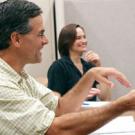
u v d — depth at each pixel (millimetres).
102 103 1527
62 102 1275
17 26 969
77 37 2254
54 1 2805
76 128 891
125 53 2902
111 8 2861
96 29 2883
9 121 888
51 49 2848
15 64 1015
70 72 2170
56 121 893
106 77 1229
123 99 887
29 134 883
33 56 1010
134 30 2883
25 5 987
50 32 2854
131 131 1278
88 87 1282
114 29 2885
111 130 1282
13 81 965
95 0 2854
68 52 2271
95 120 890
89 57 2467
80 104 1290
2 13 977
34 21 986
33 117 888
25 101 908
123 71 2914
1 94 902
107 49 2902
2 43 982
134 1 2852
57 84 2139
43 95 1225
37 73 2834
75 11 2852
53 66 2191
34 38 990
